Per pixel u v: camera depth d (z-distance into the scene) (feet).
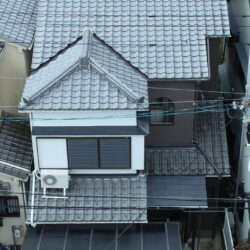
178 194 67.26
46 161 65.21
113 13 70.69
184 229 72.84
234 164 83.76
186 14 70.08
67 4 71.67
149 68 66.13
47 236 63.87
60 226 64.90
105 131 62.54
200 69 65.77
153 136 71.31
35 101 60.18
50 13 70.95
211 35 68.59
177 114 69.67
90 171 66.44
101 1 71.67
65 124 62.39
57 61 66.18
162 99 69.00
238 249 69.00
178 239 63.31
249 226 71.97
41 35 69.41
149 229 64.49
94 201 64.90
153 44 67.87
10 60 73.36
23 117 74.49
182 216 72.33
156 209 68.49
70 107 59.88
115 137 63.31
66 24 70.03
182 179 69.00
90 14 70.74
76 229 64.54
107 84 61.62
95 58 64.13
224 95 90.94
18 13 74.74
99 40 67.62
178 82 67.10
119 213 64.08
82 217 63.93
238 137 80.79
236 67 88.02
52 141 63.57
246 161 73.05
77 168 65.87
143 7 71.00
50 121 62.13
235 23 91.04
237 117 78.23
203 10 70.28
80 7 71.41
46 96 60.64
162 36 68.54
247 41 81.87
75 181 66.28
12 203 68.95
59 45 68.49
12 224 70.90
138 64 66.44
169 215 72.38
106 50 66.74
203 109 74.13
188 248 74.28
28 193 65.72
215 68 73.56
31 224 63.77
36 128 62.54
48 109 59.82
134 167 65.67
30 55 77.36
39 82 63.52
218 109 75.00
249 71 72.49
